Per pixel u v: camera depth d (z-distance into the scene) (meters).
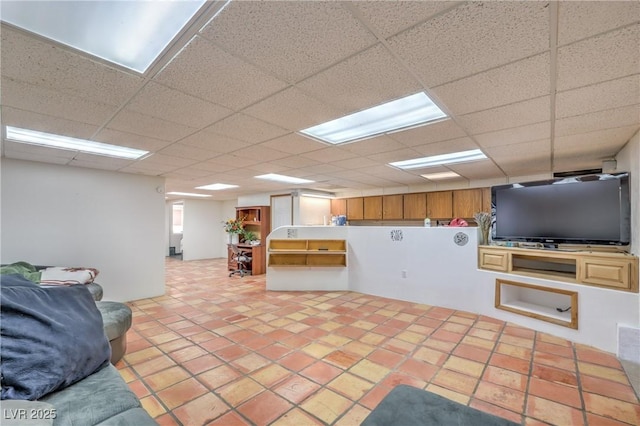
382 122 2.62
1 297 1.46
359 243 5.28
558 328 3.14
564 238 3.35
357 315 3.93
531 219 3.61
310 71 1.71
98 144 3.19
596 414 1.90
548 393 2.13
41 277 3.40
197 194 8.88
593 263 2.93
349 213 7.61
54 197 4.14
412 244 4.62
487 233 4.04
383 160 4.07
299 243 5.59
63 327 1.59
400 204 6.73
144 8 1.20
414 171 4.91
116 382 1.60
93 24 1.28
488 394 2.13
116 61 1.58
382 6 1.19
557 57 1.55
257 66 1.65
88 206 4.44
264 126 2.63
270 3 1.17
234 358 2.71
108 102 2.09
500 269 3.72
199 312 4.12
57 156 3.68
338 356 2.74
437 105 2.20
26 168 3.93
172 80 1.79
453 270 4.19
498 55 1.54
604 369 2.46
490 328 3.41
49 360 1.44
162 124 2.55
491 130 2.76
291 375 2.41
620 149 3.41
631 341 2.64
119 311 2.72
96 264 4.50
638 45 1.43
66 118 2.38
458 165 4.41
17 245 3.86
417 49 1.49
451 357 2.70
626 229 2.94
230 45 1.45
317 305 4.43
